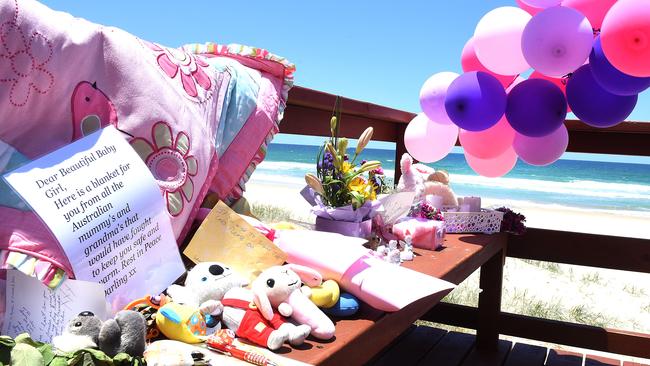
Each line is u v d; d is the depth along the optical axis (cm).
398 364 289
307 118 247
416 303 146
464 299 534
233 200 158
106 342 79
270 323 101
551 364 297
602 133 315
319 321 104
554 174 3306
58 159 96
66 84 107
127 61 118
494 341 317
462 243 237
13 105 100
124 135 116
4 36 97
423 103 255
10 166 100
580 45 201
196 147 130
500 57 224
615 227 1792
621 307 617
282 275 108
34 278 92
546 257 318
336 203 184
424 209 234
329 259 125
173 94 128
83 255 93
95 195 98
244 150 155
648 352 298
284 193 2197
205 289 107
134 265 102
